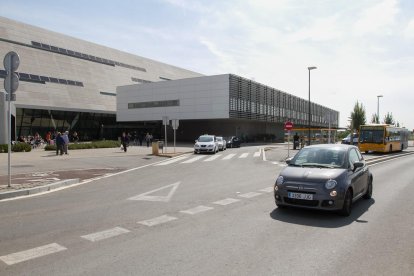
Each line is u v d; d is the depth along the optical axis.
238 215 7.20
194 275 4.16
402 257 4.82
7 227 6.18
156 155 25.77
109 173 15.05
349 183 7.29
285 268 4.40
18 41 54.19
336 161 7.92
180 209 7.74
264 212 7.47
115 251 4.97
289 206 7.47
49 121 51.06
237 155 26.75
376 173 15.30
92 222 6.56
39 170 15.34
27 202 8.52
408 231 6.11
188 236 5.71
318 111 97.69
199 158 23.86
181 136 64.00
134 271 4.27
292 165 8.18
